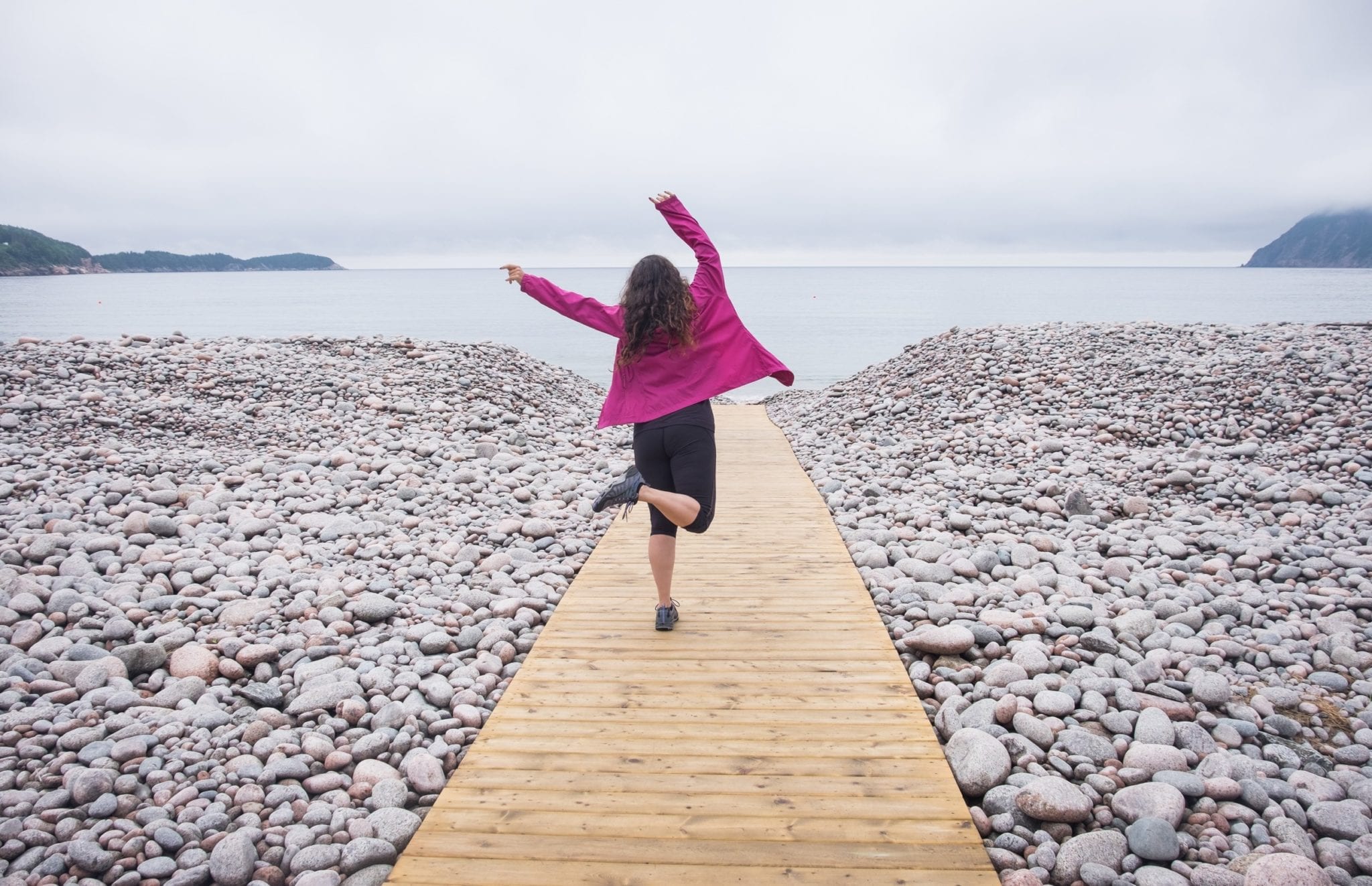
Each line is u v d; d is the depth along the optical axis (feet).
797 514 22.71
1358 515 20.27
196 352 38.27
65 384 31.42
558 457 30.99
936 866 8.27
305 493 23.52
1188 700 12.54
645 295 12.30
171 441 27.86
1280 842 9.23
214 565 17.76
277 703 12.98
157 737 11.51
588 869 8.24
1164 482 24.16
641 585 16.94
